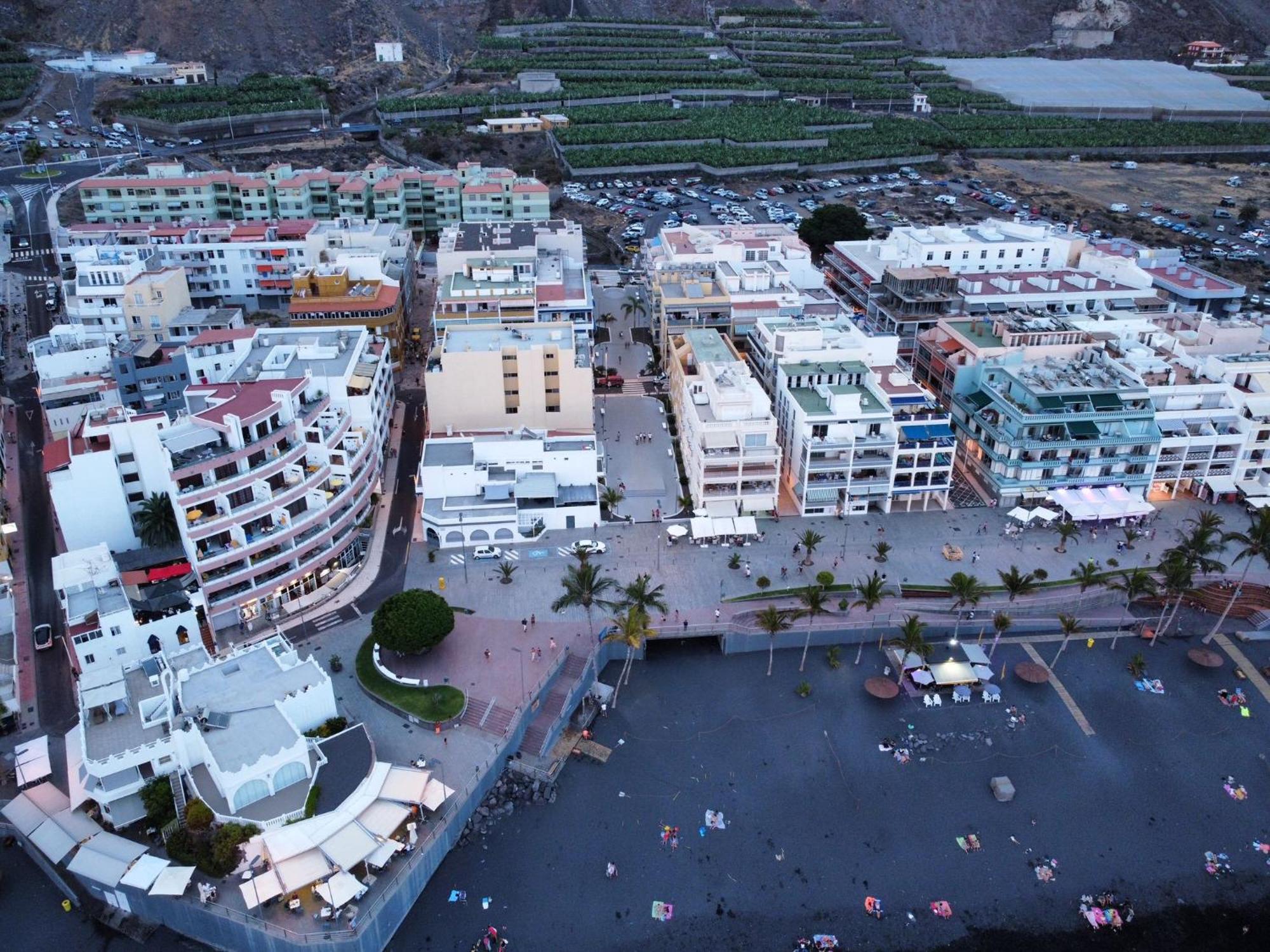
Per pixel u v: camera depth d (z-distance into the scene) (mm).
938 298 189125
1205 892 94438
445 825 95625
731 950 88312
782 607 127438
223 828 88562
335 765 96375
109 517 127750
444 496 142250
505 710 109250
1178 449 148000
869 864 96938
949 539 141875
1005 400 149375
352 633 122312
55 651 118625
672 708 116562
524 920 90750
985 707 117062
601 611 125500
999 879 95438
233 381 134125
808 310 187000
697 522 139000
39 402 179250
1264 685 120750
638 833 100000
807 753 110125
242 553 118375
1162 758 109875
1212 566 124750
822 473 143625
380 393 157875
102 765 90688
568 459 144000
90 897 92125
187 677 101812
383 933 87875
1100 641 128250
